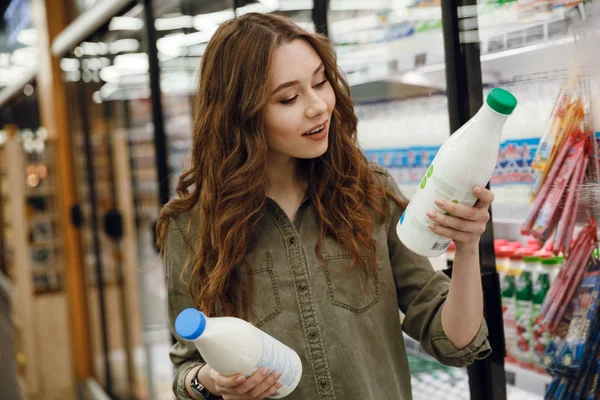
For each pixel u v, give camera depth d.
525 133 1.60
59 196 5.42
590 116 1.47
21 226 5.33
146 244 4.21
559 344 1.59
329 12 2.17
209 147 1.36
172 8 3.22
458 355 1.25
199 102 1.38
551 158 1.55
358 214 1.36
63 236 5.39
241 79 1.27
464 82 1.64
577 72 1.48
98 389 5.00
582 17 1.45
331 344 1.34
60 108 5.24
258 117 1.28
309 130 1.26
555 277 1.60
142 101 3.90
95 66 4.50
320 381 1.34
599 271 1.49
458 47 1.64
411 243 1.16
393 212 1.41
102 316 4.90
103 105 4.48
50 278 5.49
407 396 1.42
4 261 8.35
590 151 1.48
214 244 1.36
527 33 1.55
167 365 4.07
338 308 1.35
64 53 4.97
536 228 1.59
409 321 1.37
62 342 5.41
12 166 5.32
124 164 4.37
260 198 1.34
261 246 1.39
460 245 1.16
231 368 1.14
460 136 1.08
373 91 2.22
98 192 4.86
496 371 1.66
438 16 1.90
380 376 1.36
